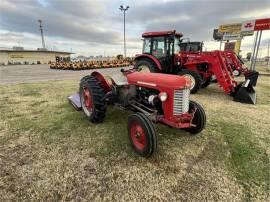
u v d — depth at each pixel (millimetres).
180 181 2115
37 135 3113
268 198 1898
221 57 5594
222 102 5145
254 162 2455
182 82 2572
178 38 7238
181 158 2525
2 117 3869
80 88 3854
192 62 6398
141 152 2508
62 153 2613
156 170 2287
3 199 1852
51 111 4223
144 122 2404
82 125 3479
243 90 5145
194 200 1870
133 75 3207
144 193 1945
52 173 2217
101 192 1950
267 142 2943
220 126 3510
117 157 2533
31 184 2045
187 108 2734
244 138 3059
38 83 7941
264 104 4984
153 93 2869
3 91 6285
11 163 2395
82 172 2238
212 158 2531
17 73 13148
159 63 6758
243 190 1995
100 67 17609
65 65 17016
